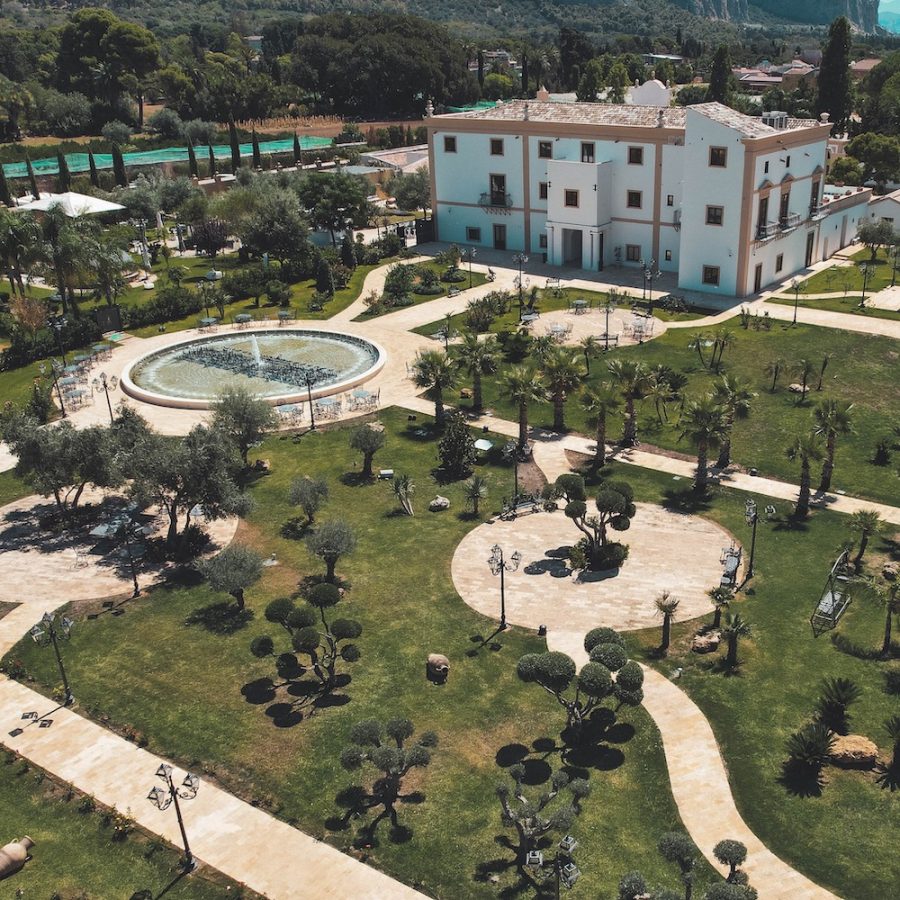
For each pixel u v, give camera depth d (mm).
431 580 40844
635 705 30250
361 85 190125
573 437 54469
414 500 47875
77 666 36219
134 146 155000
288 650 36562
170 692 34469
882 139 110250
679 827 27688
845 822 27562
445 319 74688
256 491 49406
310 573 41719
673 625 37094
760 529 43969
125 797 29594
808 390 59219
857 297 75438
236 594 38500
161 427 57031
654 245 84188
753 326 69688
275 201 88750
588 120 84750
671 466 50656
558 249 87875
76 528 46438
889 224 84500
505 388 53125
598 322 72062
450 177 95938
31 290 86062
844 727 31094
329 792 29438
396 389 61938
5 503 49156
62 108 165750
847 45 143000
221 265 93438
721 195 74688
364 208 98312
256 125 181125
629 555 42125
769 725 31516
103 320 74125
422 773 30047
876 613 37344
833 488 47781
